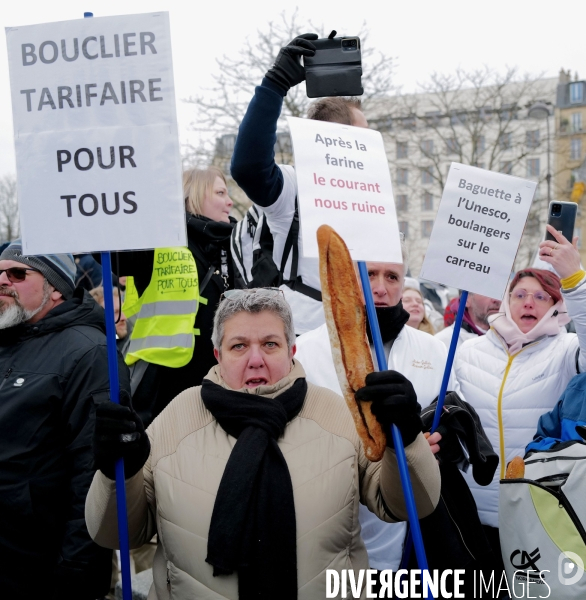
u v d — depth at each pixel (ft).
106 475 7.86
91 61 8.30
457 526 10.07
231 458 8.29
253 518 8.09
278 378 8.87
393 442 8.10
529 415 12.10
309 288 12.05
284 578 7.95
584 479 9.45
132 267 12.76
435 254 10.39
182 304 12.57
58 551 10.48
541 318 12.44
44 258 11.12
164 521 8.36
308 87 9.34
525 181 10.49
